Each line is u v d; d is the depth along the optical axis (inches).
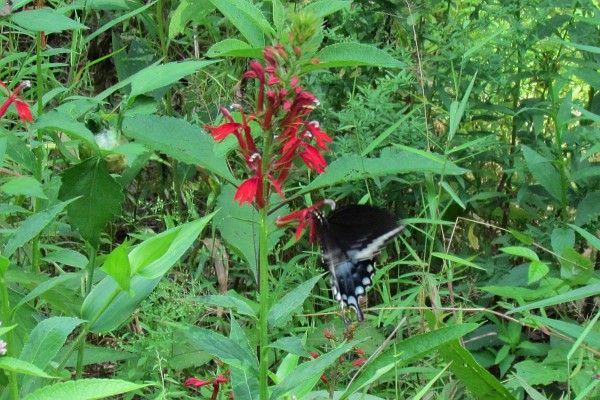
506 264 177.0
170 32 168.7
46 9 118.1
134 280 111.0
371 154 167.5
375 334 151.2
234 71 188.7
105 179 114.6
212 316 159.5
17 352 113.8
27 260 162.2
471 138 180.7
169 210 194.9
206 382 114.6
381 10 190.4
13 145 129.3
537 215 184.4
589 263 146.6
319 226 103.2
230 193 148.1
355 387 115.2
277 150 95.0
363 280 121.3
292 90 91.0
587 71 169.0
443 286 175.0
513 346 157.5
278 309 101.7
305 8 92.4
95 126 126.1
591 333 122.1
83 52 206.7
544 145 172.7
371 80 190.9
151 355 135.6
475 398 137.8
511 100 192.4
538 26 176.7
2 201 158.7
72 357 135.3
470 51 164.2
